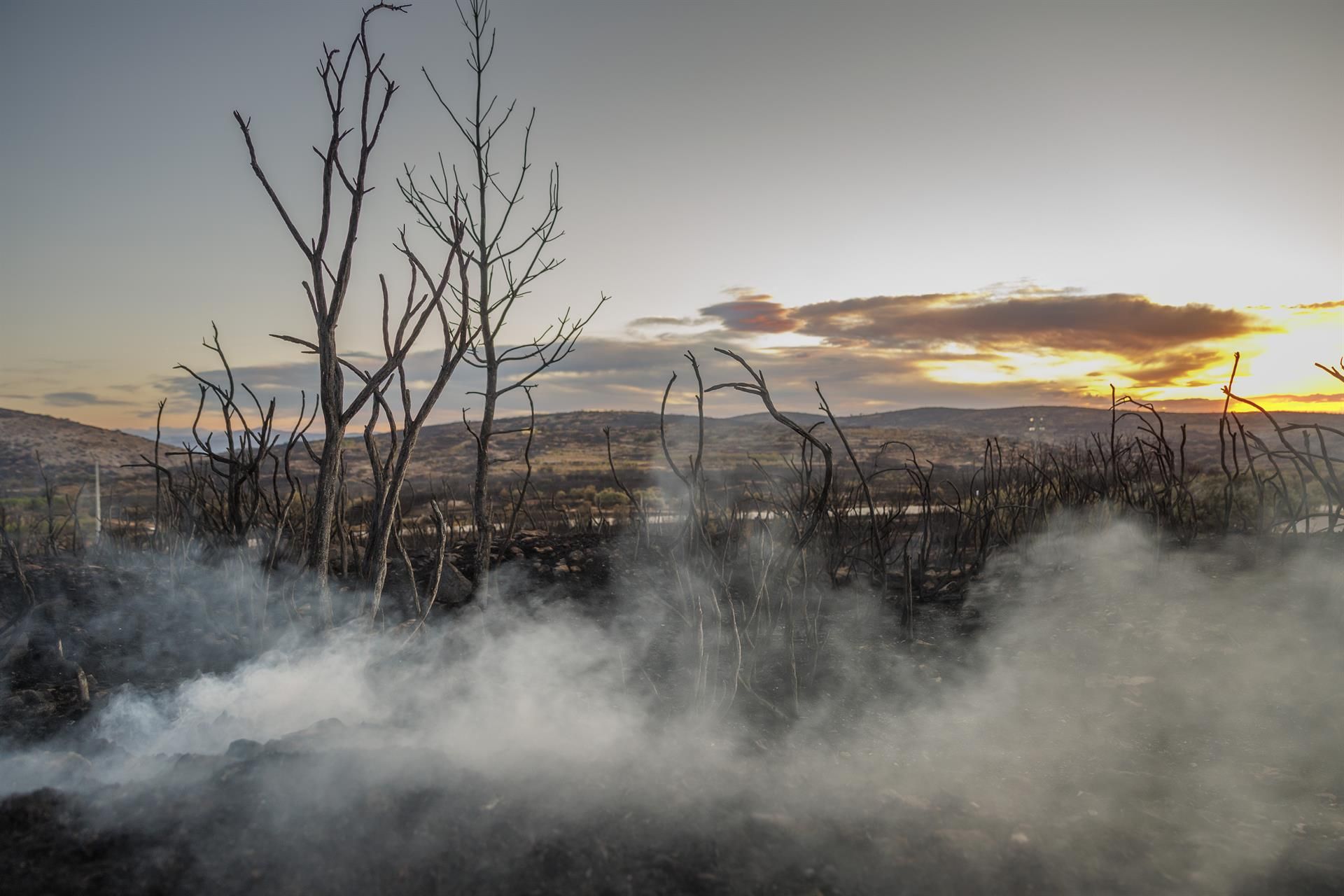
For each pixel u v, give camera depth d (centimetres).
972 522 636
